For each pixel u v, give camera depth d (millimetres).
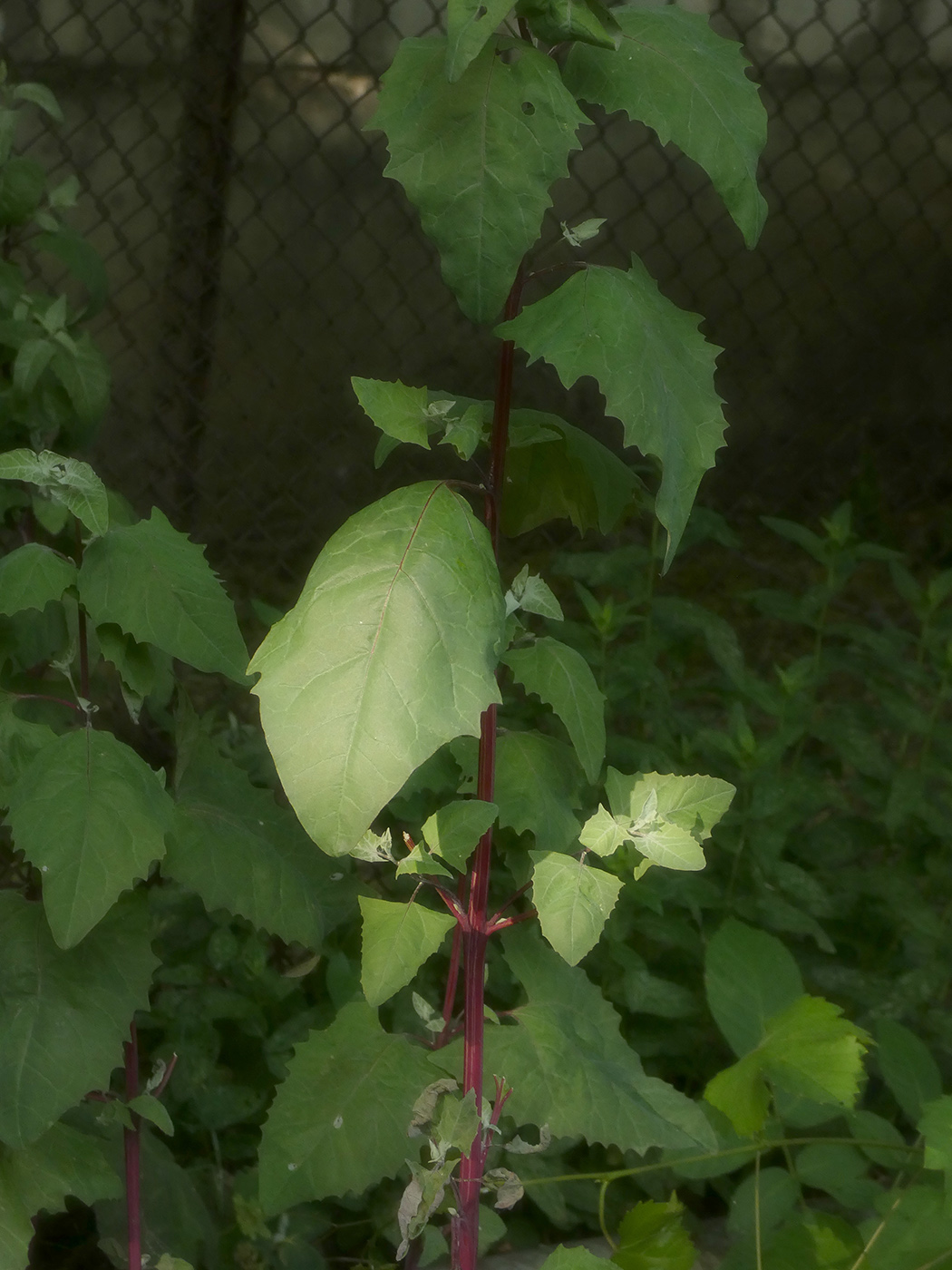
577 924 1296
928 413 6844
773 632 5230
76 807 1329
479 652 1184
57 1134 1561
